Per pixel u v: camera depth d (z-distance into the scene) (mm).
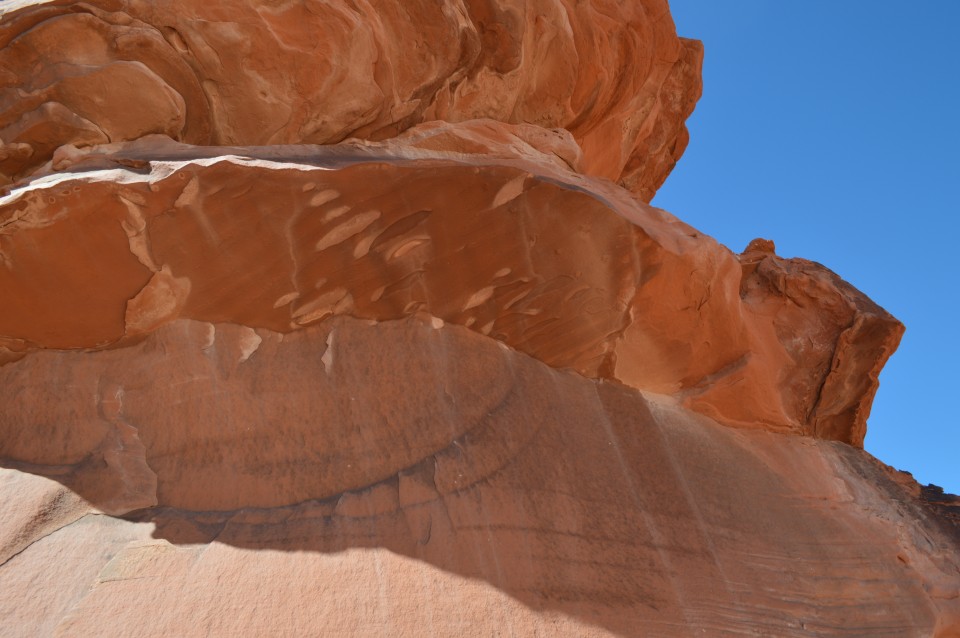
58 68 3400
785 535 4156
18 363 3385
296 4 3615
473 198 3578
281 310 3566
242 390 3418
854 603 3965
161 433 3271
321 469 3293
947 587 4379
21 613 2582
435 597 2869
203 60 3564
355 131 3971
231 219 3262
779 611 3658
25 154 3434
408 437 3486
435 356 3791
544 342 4156
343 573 2863
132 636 2564
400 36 4066
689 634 3242
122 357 3410
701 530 3836
